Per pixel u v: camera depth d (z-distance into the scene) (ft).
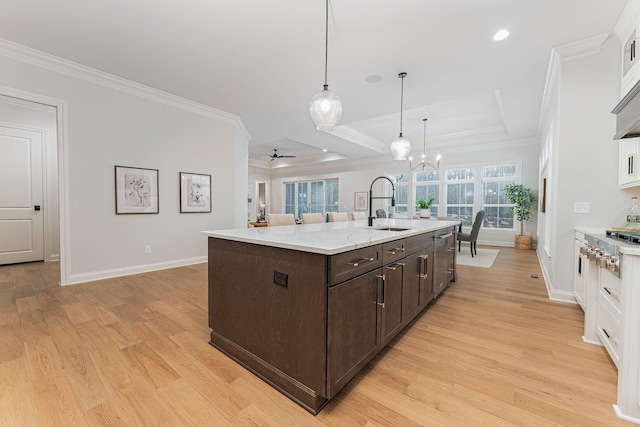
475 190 24.14
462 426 4.29
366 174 30.63
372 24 8.44
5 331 7.25
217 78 12.01
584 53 9.20
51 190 16.10
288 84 12.57
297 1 7.51
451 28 8.62
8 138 14.82
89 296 9.93
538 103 14.29
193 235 15.08
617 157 8.84
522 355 6.30
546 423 4.34
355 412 4.62
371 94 13.52
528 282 12.14
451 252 11.53
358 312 5.27
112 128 12.08
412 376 5.56
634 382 4.42
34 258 15.67
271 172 39.37
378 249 5.88
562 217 9.70
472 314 8.63
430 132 22.71
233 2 7.54
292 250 5.03
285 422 4.41
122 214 12.49
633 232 6.52
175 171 14.26
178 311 8.68
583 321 8.07
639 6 7.29
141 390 5.09
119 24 8.49
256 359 5.64
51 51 9.98
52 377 5.40
